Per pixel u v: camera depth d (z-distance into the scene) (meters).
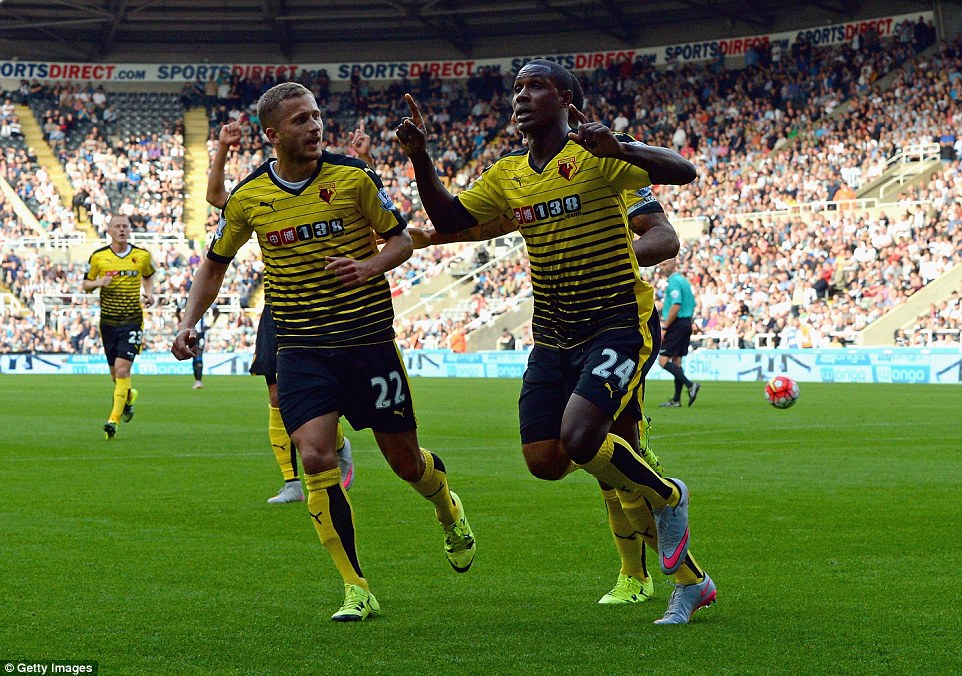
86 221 38.44
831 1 38.19
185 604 4.79
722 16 40.22
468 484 8.73
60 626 4.39
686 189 35.47
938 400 18.42
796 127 35.94
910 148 32.31
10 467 9.98
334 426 4.95
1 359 34.25
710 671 3.71
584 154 4.70
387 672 3.74
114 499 8.00
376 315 5.10
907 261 28.95
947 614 4.51
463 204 5.01
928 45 35.78
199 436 13.07
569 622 4.48
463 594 5.03
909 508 7.38
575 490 8.38
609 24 41.91
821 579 5.23
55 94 41.88
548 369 4.86
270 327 7.76
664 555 4.48
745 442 11.79
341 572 4.67
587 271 4.72
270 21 42.25
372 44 43.84
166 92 42.62
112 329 13.09
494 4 40.28
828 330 28.53
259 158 40.84
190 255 37.47
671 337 17.11
